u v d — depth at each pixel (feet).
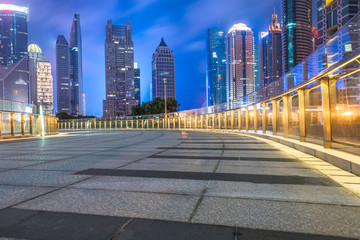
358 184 14.55
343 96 23.30
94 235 8.39
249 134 66.95
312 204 11.16
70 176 17.67
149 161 24.41
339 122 24.34
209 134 80.12
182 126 150.20
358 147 20.34
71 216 10.07
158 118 180.75
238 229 8.73
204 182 15.56
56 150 36.65
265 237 8.12
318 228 8.72
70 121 281.33
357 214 9.93
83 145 45.14
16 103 77.82
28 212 10.56
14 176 17.85
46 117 106.73
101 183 15.49
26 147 43.14
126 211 10.56
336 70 23.52
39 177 17.43
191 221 9.45
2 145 49.03
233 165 21.63
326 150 24.56
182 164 22.45
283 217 9.72
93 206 11.20
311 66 29.43
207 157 26.76
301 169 19.35
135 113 250.37
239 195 12.67
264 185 14.62
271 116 53.21
